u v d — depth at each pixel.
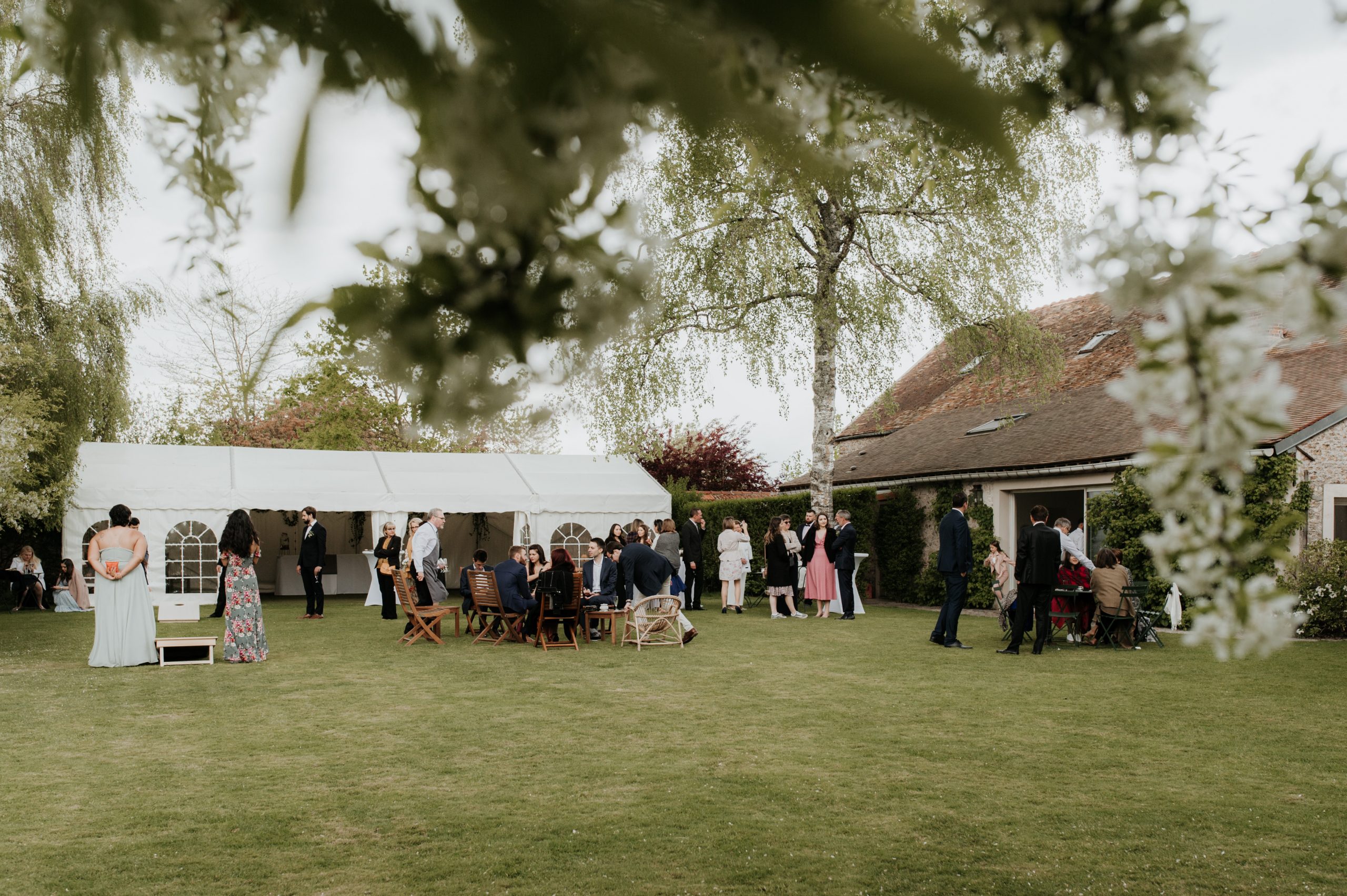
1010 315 15.60
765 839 4.76
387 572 16.08
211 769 6.09
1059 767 6.13
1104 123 0.53
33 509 14.51
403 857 4.52
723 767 6.13
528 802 5.38
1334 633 12.72
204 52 0.51
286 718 7.65
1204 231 0.60
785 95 0.48
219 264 0.56
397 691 8.84
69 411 16.50
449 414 0.51
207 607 18.22
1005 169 0.52
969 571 12.03
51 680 9.40
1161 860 4.48
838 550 15.84
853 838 4.78
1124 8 0.49
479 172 0.48
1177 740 6.88
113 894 4.07
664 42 0.45
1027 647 11.88
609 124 0.47
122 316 17.17
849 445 27.67
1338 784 5.75
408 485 20.22
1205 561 0.67
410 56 0.47
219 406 29.59
